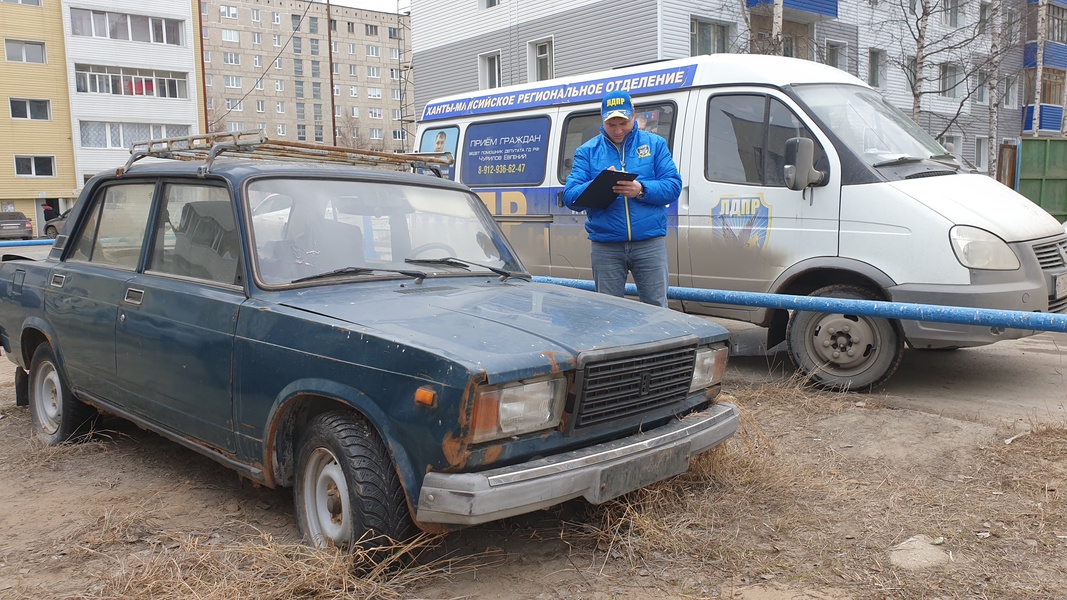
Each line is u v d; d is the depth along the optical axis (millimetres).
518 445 3047
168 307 4031
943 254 5715
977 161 32906
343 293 3738
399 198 4430
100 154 42562
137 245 4523
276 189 3994
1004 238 5707
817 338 6277
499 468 2990
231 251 3861
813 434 5031
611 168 5395
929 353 7801
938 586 3117
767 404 5707
